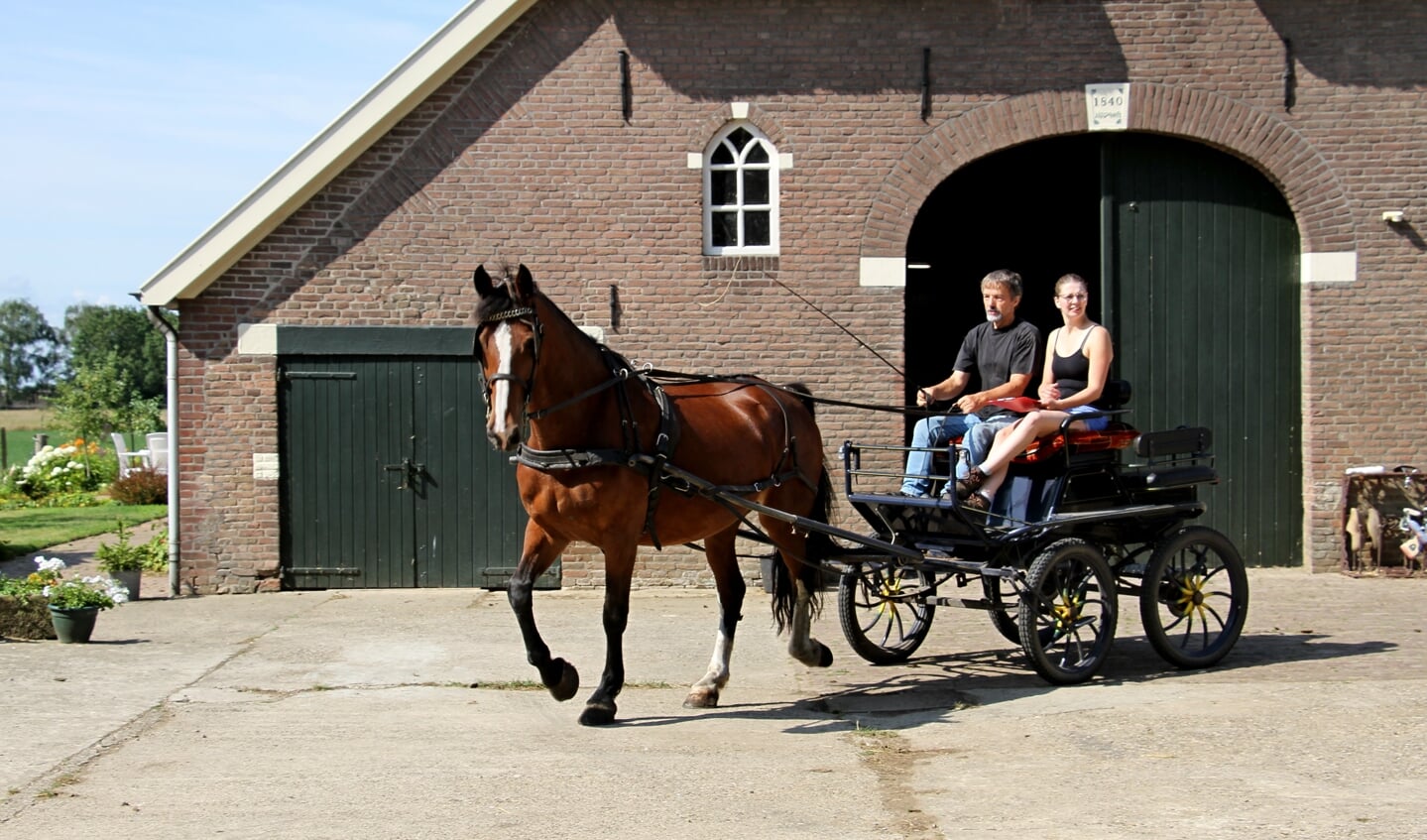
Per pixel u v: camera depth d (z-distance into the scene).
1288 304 12.68
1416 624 10.02
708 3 12.27
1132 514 8.36
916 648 9.21
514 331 6.68
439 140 12.21
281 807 5.82
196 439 12.19
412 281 12.23
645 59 12.27
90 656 9.41
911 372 18.38
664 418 7.46
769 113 12.30
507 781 6.18
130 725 7.40
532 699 8.09
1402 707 7.26
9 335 118.56
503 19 12.12
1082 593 8.30
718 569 8.19
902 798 5.88
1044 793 5.88
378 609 11.35
